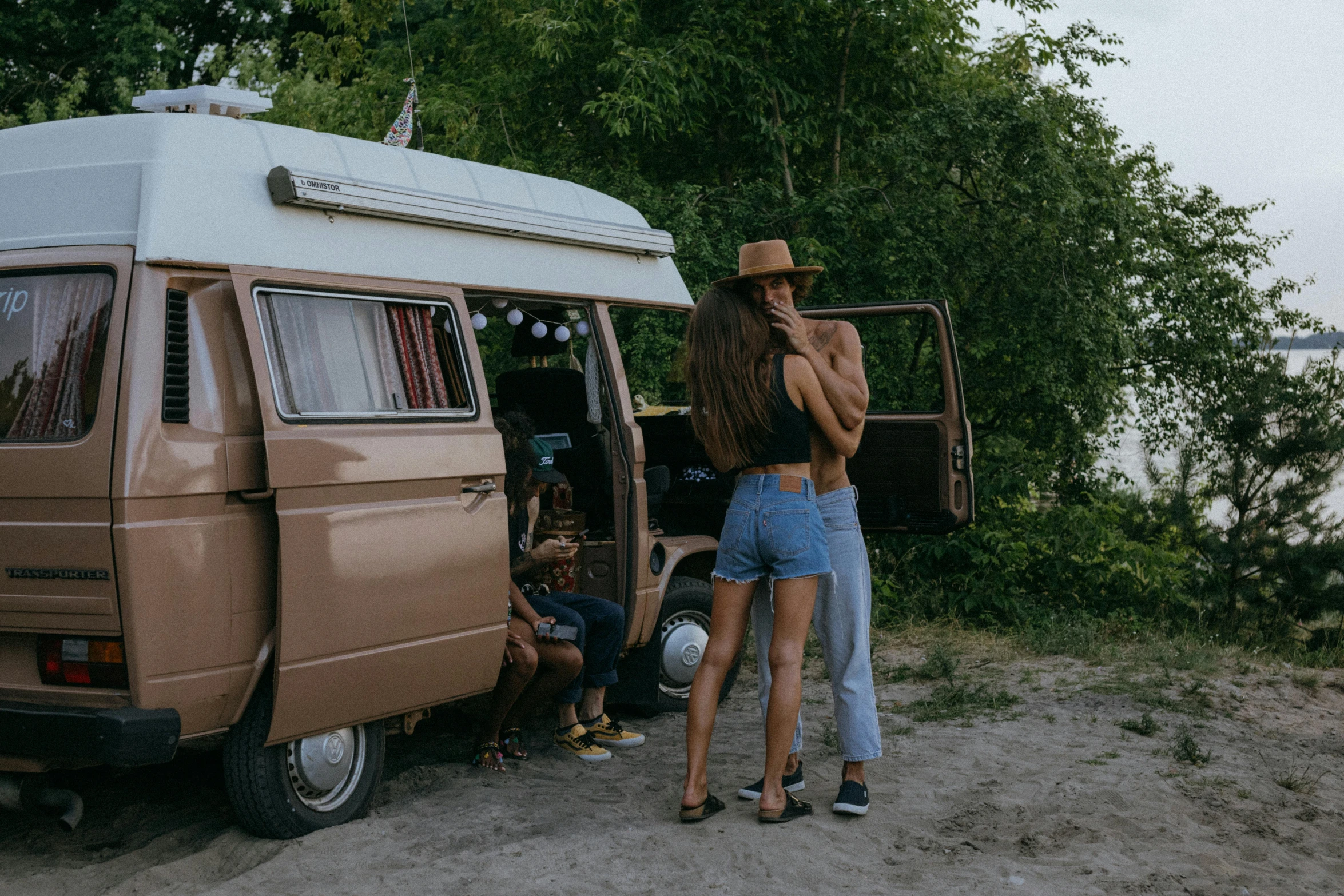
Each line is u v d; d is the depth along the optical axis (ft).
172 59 79.51
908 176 37.65
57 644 11.90
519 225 16.81
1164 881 12.41
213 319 12.58
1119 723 19.79
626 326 22.00
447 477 14.57
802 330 13.67
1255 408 34.99
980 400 39.86
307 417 13.02
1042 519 33.30
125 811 14.73
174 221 12.36
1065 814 14.61
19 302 12.53
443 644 14.47
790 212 37.45
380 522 13.57
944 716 20.15
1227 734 19.57
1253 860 13.47
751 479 13.69
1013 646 27.17
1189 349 42.39
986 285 37.35
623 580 18.58
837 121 40.98
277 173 13.43
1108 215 36.70
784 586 13.53
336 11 49.83
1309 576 32.81
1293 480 34.37
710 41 38.14
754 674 24.00
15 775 12.91
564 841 13.16
